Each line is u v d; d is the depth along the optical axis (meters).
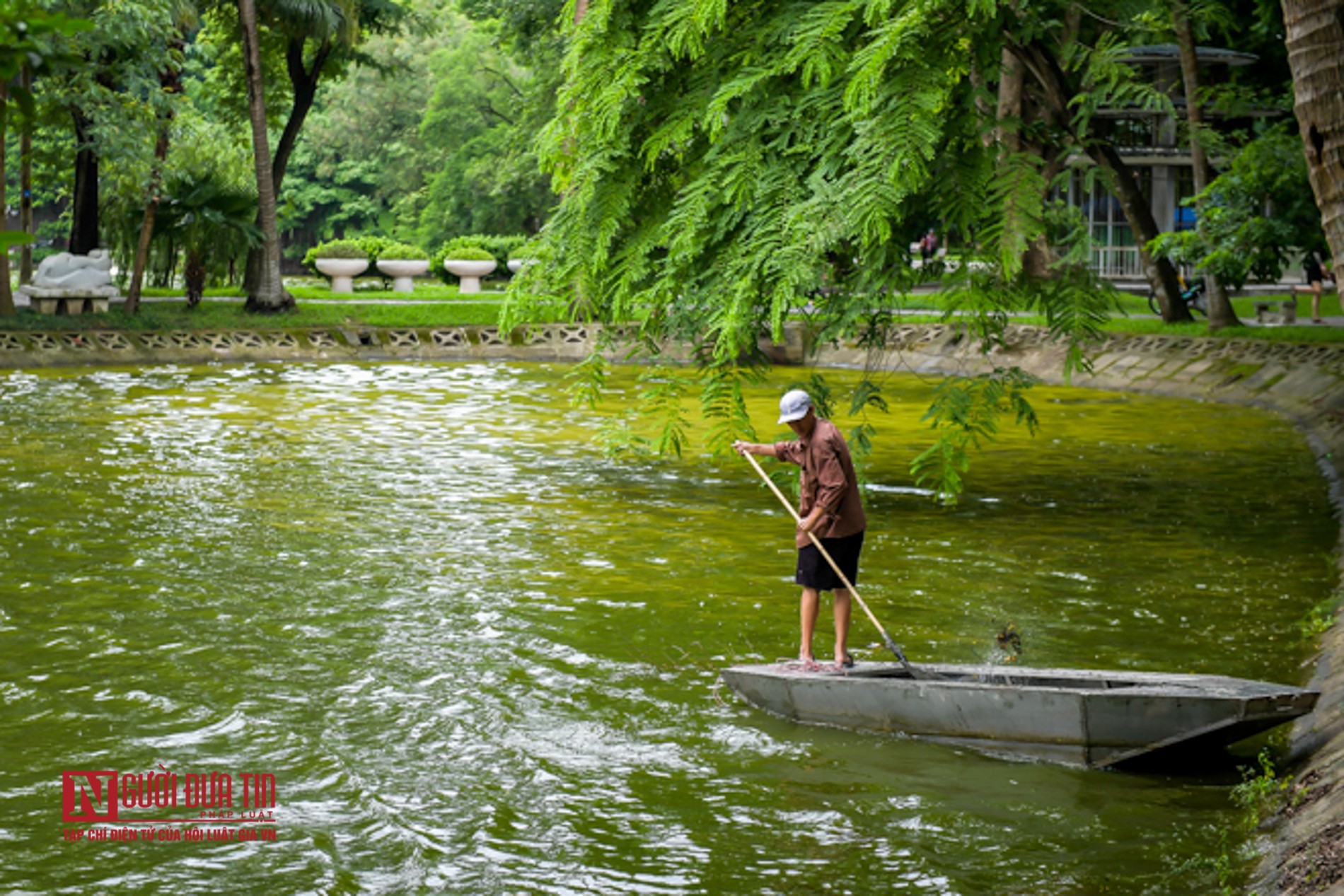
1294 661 8.60
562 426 19.95
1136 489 14.92
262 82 35.72
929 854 5.96
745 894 5.61
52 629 9.23
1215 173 26.17
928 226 11.26
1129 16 13.55
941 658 8.73
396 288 41.50
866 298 10.61
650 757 7.15
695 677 8.45
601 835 6.19
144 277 38.34
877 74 9.17
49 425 18.92
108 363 27.70
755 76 10.39
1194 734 6.60
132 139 28.67
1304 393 21.53
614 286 11.67
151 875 5.76
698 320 11.27
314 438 18.23
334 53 38.53
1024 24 10.91
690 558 11.61
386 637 9.18
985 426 12.23
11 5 2.90
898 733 7.40
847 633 8.02
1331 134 6.69
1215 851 5.95
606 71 11.16
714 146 10.64
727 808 6.48
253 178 40.25
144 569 10.89
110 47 28.17
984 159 10.31
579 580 10.80
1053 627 9.45
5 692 8.00
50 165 33.59
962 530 12.79
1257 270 19.83
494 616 9.73
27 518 12.64
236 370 27.70
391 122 77.00
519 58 49.75
